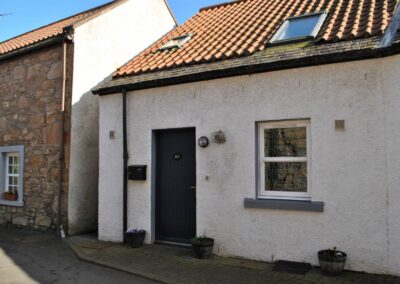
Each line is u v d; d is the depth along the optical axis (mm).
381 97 5766
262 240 6594
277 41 7262
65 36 9273
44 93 9883
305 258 6227
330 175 6086
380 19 6688
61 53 9555
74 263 6969
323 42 6539
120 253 7367
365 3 7844
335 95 6102
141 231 7805
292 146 6645
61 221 9164
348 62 6023
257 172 6812
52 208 9469
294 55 6457
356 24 6809
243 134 6871
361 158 5871
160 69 8227
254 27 8727
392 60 5711
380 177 5727
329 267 5691
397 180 5594
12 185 10844
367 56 5816
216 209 7082
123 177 8266
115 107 8539
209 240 6934
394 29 6062
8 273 6426
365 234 5801
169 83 7664
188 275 6016
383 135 5730
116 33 10617
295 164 6617
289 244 6363
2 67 11133
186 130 7777
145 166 7988
